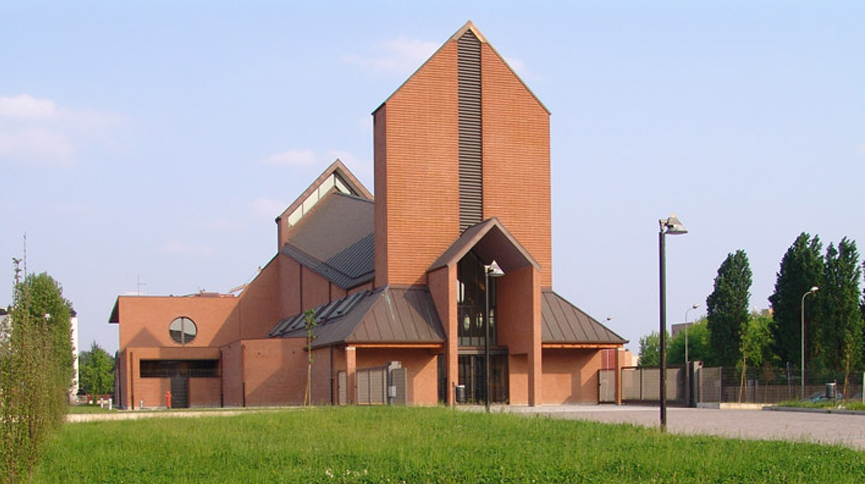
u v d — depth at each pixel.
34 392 15.62
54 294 59.81
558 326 46.75
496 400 46.91
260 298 66.19
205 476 16.02
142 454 18.69
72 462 17.47
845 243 64.44
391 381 37.59
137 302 63.38
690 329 102.81
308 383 46.97
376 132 48.34
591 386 48.28
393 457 17.69
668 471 15.96
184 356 59.62
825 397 46.06
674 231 23.08
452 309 43.94
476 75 48.56
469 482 15.34
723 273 70.94
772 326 67.31
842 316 63.91
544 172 49.28
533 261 44.75
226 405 54.84
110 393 102.12
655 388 44.88
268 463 17.25
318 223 66.62
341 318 48.12
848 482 15.16
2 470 14.65
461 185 47.66
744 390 47.00
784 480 15.43
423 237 46.62
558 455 17.91
